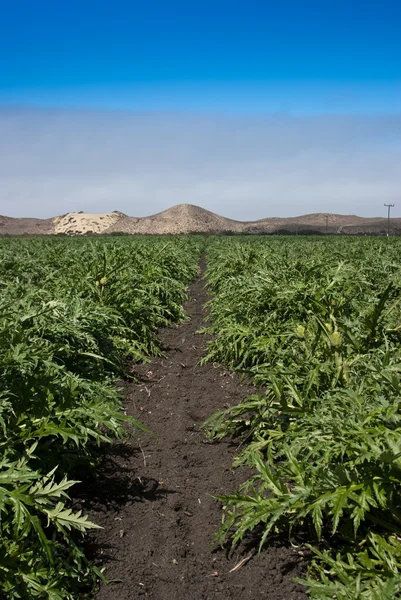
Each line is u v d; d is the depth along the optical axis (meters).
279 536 3.53
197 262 29.22
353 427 3.14
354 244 21.33
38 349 3.96
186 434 5.28
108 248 14.67
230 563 3.35
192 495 4.16
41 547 2.96
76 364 5.12
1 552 2.80
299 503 3.05
